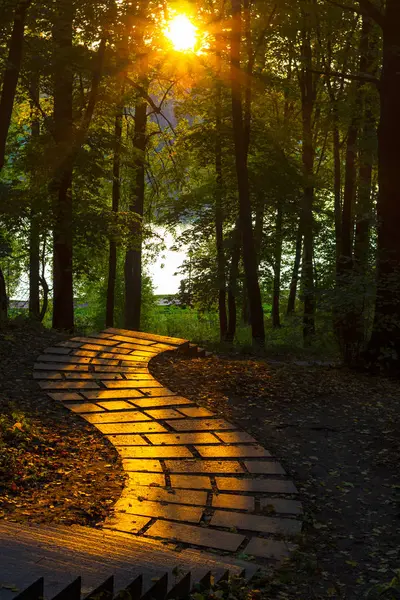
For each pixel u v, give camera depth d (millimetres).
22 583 2734
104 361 13633
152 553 4594
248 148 26219
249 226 21609
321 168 32594
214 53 23094
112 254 28281
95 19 18594
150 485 7379
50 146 20984
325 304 15312
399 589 5195
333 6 19797
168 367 13734
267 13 21656
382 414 11398
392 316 15086
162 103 29516
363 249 17125
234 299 28234
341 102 23125
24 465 7648
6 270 36844
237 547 5812
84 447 8695
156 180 30562
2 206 20953
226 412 10883
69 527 5426
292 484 7691
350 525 6852
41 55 19328
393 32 15219
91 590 2996
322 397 12445
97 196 23766
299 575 5430
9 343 14391
